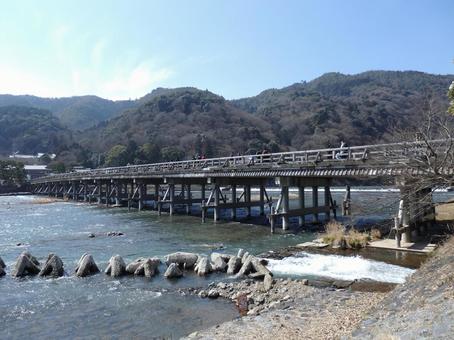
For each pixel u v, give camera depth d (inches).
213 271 700.7
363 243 802.8
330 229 916.0
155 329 466.3
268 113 5984.3
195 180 1717.5
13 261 834.8
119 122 6412.4
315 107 5413.4
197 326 468.4
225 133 5103.3
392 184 656.4
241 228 1211.2
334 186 2923.2
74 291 616.7
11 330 475.8
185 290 602.2
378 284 563.8
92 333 462.3
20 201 2751.0
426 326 290.7
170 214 1624.0
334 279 608.7
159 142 4926.2
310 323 413.7
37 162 5698.8
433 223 911.0
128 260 814.5
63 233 1208.8
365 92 5487.2
